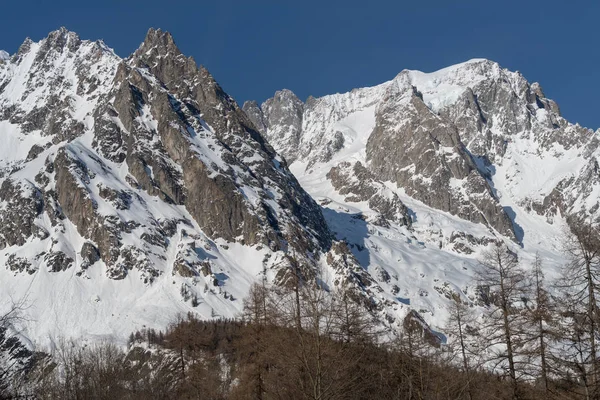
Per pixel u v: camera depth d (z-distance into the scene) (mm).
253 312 82188
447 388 71062
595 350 53312
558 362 54781
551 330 55688
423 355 77500
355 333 73750
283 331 72188
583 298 55094
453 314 76188
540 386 57031
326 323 69312
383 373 75625
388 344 80375
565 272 57438
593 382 53906
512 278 59219
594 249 55438
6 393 52719
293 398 68062
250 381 78562
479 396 66188
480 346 62156
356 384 68500
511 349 57188
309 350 64562
